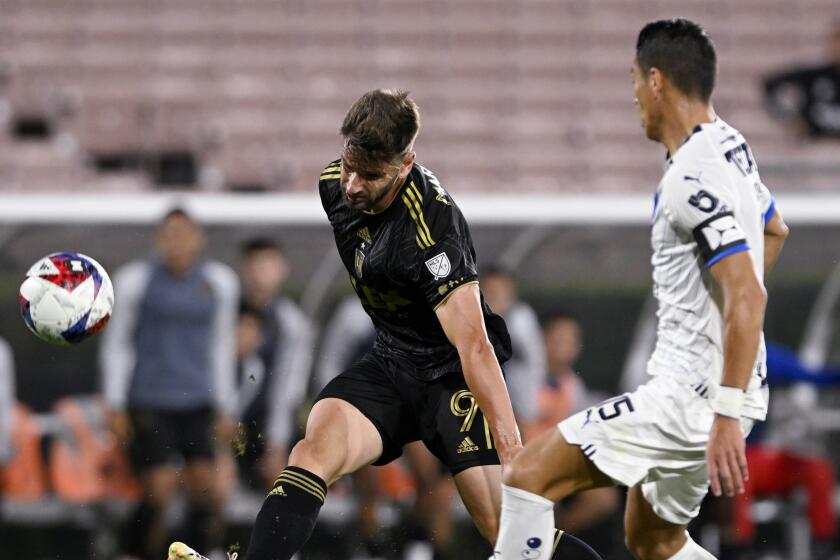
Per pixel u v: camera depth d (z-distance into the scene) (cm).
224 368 2797
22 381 2905
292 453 1436
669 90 1330
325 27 5278
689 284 1316
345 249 1459
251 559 1335
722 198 1266
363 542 2812
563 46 5334
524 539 1341
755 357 1236
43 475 2858
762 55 5306
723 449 1238
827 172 3203
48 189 4384
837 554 2848
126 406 2753
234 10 5272
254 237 3019
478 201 3094
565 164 4928
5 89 4866
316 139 4894
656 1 5450
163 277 2759
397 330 1485
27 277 1497
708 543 2759
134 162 4600
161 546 2755
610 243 3098
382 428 1486
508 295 2844
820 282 3114
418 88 5156
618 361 3072
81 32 5134
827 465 2808
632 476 1324
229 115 4919
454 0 5394
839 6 5484
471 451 1463
